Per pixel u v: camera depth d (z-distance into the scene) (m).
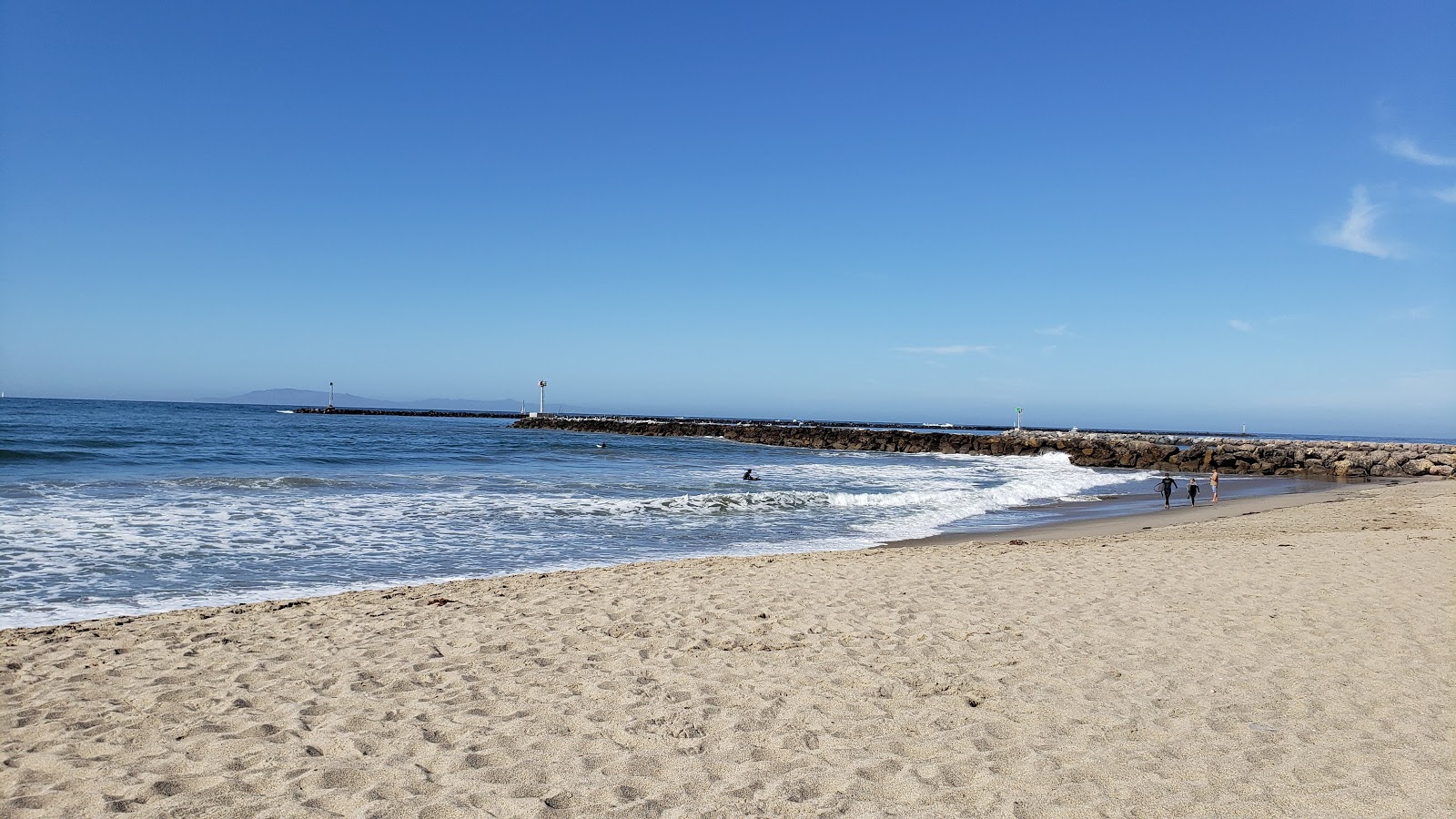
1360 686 5.33
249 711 5.01
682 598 8.37
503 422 112.81
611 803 3.72
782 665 5.94
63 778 4.01
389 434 53.78
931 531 16.28
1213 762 4.14
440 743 4.45
